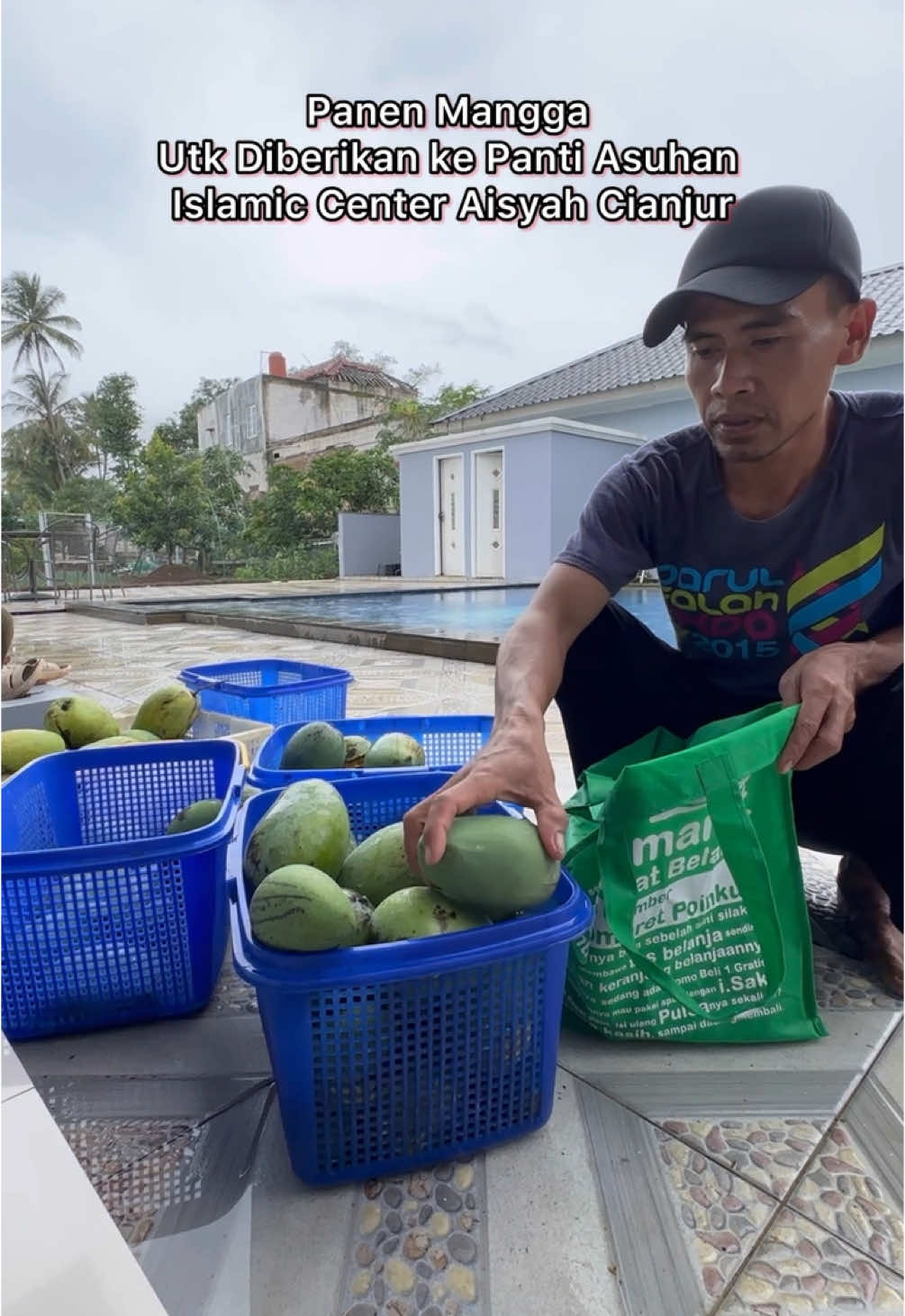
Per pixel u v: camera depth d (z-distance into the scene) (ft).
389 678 15.80
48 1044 4.18
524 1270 2.85
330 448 74.02
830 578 4.50
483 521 41.88
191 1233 3.00
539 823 3.49
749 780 3.84
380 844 3.95
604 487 4.82
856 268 3.87
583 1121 3.55
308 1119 3.15
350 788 4.91
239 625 27.73
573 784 7.98
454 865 3.32
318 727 5.70
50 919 4.12
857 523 4.36
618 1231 2.99
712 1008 3.99
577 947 4.04
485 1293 2.77
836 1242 2.94
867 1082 3.76
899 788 4.37
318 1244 2.96
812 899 5.50
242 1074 3.91
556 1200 3.14
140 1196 3.17
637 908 3.86
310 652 20.62
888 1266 2.85
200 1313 2.70
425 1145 3.30
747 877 3.90
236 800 4.86
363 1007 3.14
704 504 4.57
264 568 61.26
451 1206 3.12
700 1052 4.01
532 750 3.66
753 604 4.71
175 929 4.28
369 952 3.05
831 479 4.31
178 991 4.34
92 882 4.13
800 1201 3.11
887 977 4.48
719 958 3.96
